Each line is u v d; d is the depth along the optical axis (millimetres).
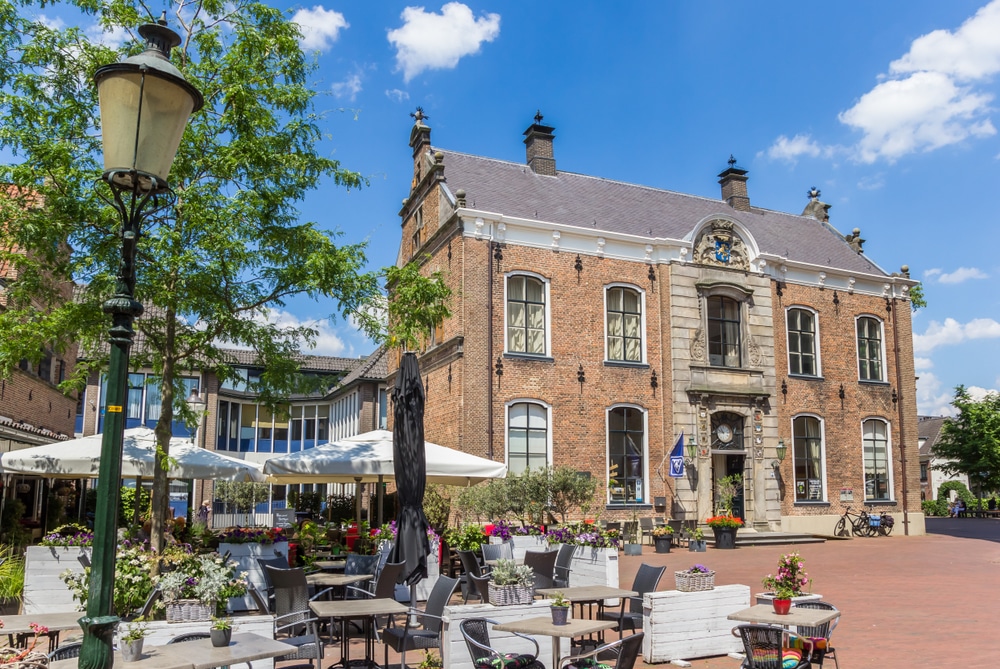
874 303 26422
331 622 7906
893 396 26141
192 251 10172
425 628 7867
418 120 24219
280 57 11164
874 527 24359
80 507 21391
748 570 15352
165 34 4484
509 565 7730
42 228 9555
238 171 10781
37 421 20812
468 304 19906
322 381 12727
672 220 24750
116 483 4039
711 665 7965
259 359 12570
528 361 20453
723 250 23406
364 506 28109
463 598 10945
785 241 26625
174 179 10312
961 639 8945
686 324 22391
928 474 58469
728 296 23312
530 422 20297
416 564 9602
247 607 10922
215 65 10852
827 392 24766
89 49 10070
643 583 8711
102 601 3924
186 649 5383
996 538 24125
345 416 36938
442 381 21172
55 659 5391
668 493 21438
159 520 10031
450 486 20109
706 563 16719
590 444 20797
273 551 11578
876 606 11312
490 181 23141
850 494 24578
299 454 12562
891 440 25734
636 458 21391
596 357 21281
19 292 10219
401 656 7953
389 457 12453
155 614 7531
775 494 22953
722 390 22391
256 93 10828
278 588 8211
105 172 4203
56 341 10555
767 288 23922
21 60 9945
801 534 22297
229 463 12578
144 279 10414
